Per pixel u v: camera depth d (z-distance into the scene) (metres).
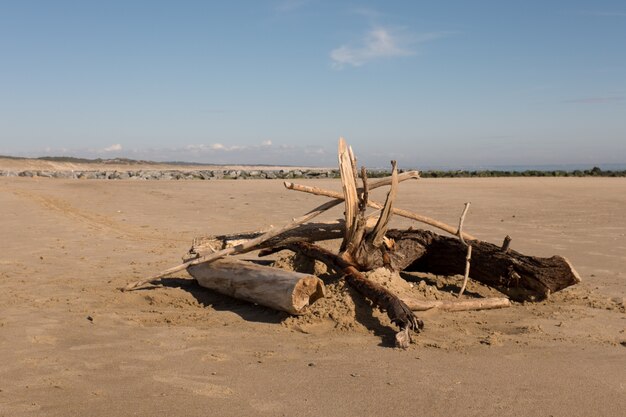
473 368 5.06
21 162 96.12
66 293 7.98
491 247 7.93
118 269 9.91
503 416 4.07
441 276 8.92
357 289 6.81
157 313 6.96
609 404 4.27
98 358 5.30
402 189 27.30
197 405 4.25
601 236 13.17
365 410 4.17
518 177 43.19
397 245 8.32
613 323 6.60
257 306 7.18
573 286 8.48
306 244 8.18
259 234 9.02
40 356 5.34
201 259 7.87
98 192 25.92
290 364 5.16
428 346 5.71
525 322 6.63
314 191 7.66
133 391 4.52
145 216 17.89
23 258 10.80
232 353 5.46
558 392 4.50
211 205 20.78
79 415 4.07
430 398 4.38
